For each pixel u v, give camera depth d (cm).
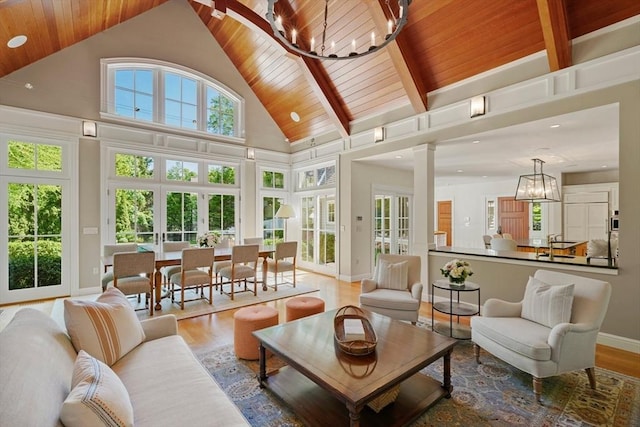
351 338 209
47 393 112
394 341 216
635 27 284
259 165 685
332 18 424
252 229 672
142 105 538
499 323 254
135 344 200
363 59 464
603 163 627
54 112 450
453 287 330
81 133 472
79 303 182
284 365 261
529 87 352
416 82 430
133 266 372
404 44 403
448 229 1012
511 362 231
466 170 702
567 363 219
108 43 497
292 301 320
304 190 706
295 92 614
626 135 288
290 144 742
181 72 575
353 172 594
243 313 287
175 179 573
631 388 229
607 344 300
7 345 120
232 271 460
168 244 509
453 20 365
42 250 448
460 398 217
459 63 399
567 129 380
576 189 750
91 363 134
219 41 619
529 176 518
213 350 293
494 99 382
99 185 488
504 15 337
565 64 320
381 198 661
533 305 258
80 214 471
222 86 625
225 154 631
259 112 686
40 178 445
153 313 395
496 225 902
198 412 138
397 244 689
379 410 192
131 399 145
